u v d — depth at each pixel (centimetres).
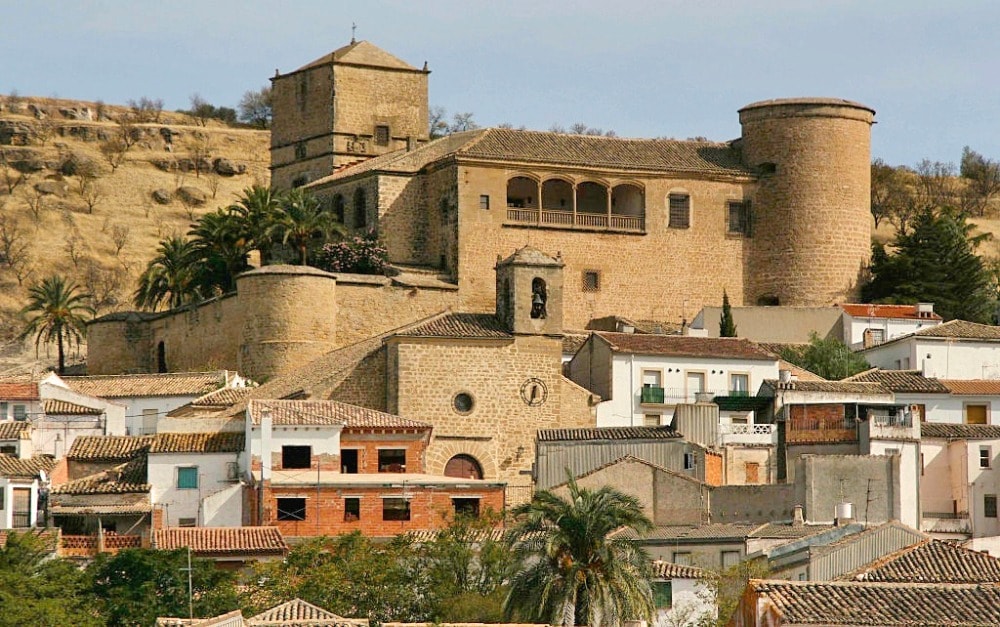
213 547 14988
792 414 17862
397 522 16775
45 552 14138
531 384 19825
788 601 10500
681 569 13862
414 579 14050
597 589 12425
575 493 12988
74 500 16238
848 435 17612
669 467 17662
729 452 17912
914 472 17212
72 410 19750
